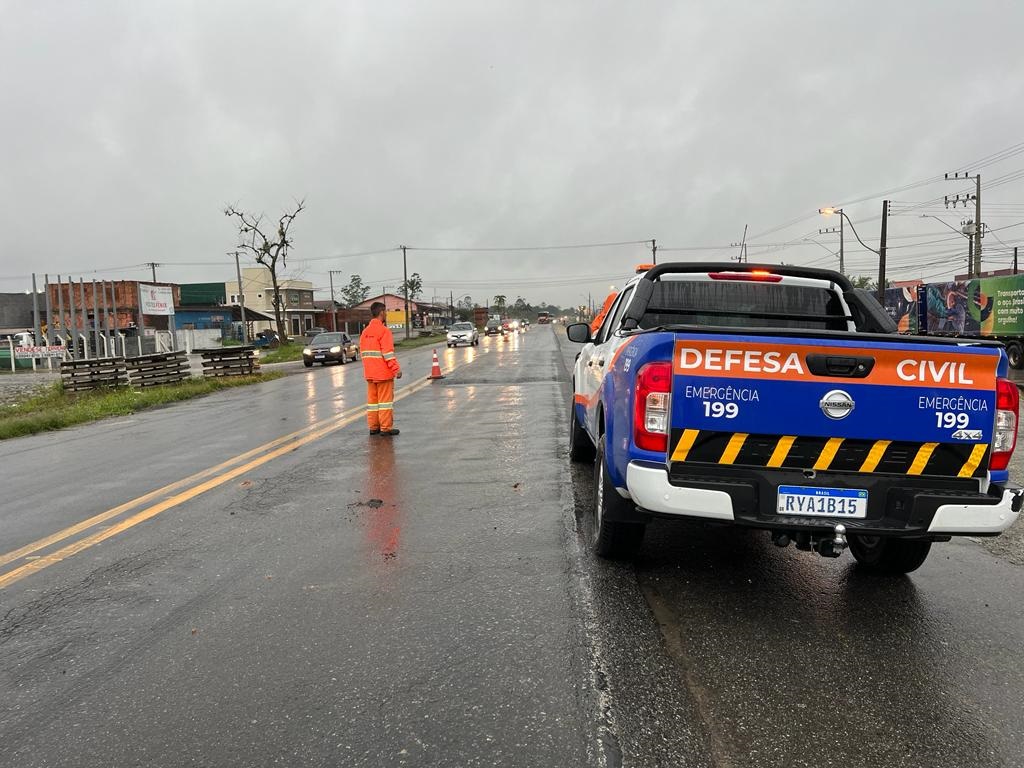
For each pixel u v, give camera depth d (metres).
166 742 2.46
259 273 80.75
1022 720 2.59
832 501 3.25
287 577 4.04
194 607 3.64
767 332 3.32
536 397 13.53
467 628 3.34
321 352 29.17
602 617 3.45
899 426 3.26
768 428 3.28
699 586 3.87
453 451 7.89
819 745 2.43
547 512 5.31
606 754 2.36
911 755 2.38
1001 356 3.24
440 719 2.57
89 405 14.42
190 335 52.31
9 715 2.66
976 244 35.22
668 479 3.29
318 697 2.74
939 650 3.14
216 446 8.80
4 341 40.28
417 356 31.92
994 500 3.22
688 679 2.87
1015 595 3.78
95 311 29.72
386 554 4.40
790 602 3.66
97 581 4.04
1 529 5.21
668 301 5.10
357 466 7.12
